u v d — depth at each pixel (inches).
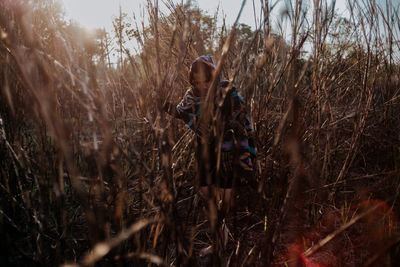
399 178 69.4
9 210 64.9
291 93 46.5
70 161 36.0
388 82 97.2
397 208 70.4
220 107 46.0
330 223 84.1
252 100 76.0
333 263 72.1
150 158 62.4
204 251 74.3
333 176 89.9
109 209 49.8
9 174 64.8
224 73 79.0
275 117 88.2
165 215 46.6
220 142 45.6
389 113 97.3
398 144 91.1
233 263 52.1
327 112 89.1
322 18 71.1
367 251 70.4
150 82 56.6
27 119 65.9
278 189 51.6
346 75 100.2
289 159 50.8
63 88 54.1
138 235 50.4
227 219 60.2
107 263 51.1
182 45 51.6
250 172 71.6
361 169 99.9
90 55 49.4
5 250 57.6
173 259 65.0
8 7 52.6
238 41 62.0
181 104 72.6
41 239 56.6
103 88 47.4
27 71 34.5
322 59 76.4
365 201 80.7
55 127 34.7
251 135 73.7
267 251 49.4
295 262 53.9
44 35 58.9
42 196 54.5
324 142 89.4
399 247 57.6
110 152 44.3
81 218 68.4
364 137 99.7
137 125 65.5
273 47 61.1
